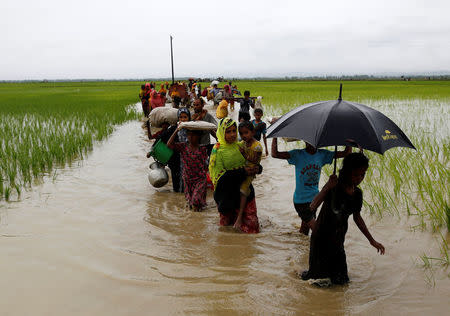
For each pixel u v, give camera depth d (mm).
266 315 3186
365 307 3287
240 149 4965
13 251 4371
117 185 7172
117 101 28297
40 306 3283
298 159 4570
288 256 4363
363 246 4539
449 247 4402
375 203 5809
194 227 5238
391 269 3990
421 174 6906
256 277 3842
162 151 6633
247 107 14008
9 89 65625
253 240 4820
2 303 3314
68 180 7473
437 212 5211
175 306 3309
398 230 4945
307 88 49344
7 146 9438
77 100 29922
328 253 3586
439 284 3643
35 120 15008
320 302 3377
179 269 4008
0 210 5746
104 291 3547
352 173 3359
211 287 3631
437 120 14961
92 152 10203
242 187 5000
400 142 3303
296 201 4723
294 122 3535
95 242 4660
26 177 7410
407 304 3324
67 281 3725
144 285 3666
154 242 4715
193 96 22734
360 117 3305
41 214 5605
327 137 3219
